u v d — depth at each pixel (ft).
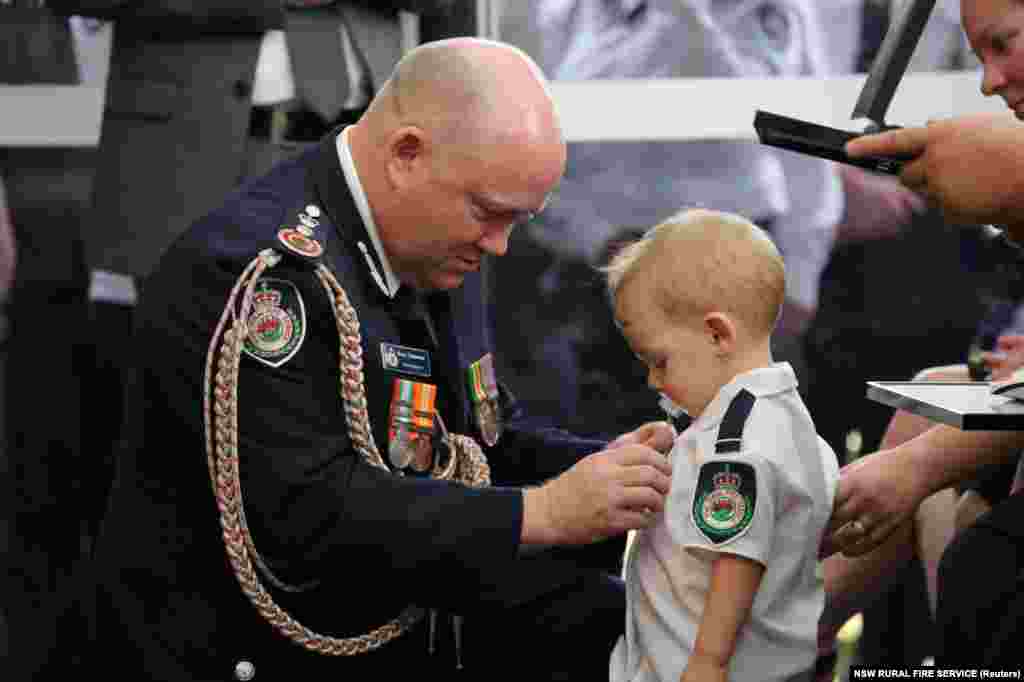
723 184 23.81
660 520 11.87
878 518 12.57
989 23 10.68
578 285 24.09
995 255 23.13
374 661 12.55
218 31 18.48
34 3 23.26
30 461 22.67
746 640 11.46
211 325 11.50
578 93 23.79
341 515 11.13
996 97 22.59
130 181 18.79
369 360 11.93
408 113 11.64
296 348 11.48
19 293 22.94
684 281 11.76
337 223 12.05
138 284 19.04
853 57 23.31
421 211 11.66
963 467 12.73
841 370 23.81
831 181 23.59
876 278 23.63
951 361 23.49
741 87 23.54
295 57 18.76
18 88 23.44
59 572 20.92
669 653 11.57
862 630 16.93
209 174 18.52
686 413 12.79
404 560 11.10
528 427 14.48
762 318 11.81
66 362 23.08
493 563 11.15
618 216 23.99
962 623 11.48
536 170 11.40
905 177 11.80
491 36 23.63
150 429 12.10
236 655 11.99
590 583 13.37
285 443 11.27
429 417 12.16
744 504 10.97
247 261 11.60
